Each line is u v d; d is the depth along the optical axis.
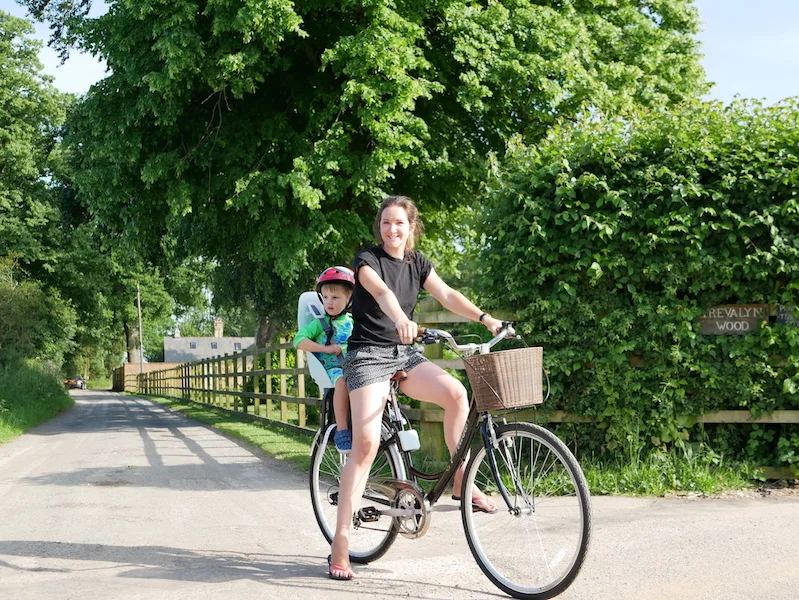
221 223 18.69
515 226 7.14
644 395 6.91
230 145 16.53
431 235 20.20
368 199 16.67
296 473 8.40
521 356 3.74
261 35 14.34
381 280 4.03
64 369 59.25
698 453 6.90
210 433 14.09
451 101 17.75
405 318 3.83
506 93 16.69
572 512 3.78
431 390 4.15
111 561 4.63
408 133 15.10
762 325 6.83
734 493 6.52
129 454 10.64
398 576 4.20
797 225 6.82
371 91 14.62
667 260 6.87
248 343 92.50
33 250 37.81
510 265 7.14
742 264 6.79
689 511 5.78
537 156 7.27
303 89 17.12
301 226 16.28
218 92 16.41
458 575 4.20
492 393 3.73
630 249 6.96
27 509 6.43
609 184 7.00
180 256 20.81
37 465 9.65
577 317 6.97
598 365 6.93
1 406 16.69
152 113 16.30
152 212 18.45
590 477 6.65
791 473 6.85
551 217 7.00
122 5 15.60
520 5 17.14
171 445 11.81
